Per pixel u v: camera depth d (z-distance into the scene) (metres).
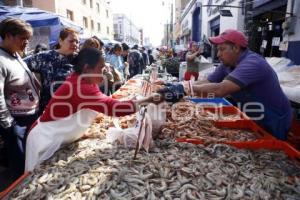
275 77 2.43
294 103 3.54
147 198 1.60
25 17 5.68
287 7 6.16
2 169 3.20
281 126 2.49
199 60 6.79
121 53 7.66
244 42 2.38
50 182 1.77
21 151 2.72
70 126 2.17
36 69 3.18
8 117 2.59
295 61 5.88
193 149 2.17
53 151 2.15
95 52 2.04
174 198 1.60
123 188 1.68
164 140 2.34
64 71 3.20
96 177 1.78
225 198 1.61
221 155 2.07
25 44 2.77
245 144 2.24
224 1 11.99
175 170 1.85
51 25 5.77
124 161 1.96
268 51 7.39
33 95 2.96
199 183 1.73
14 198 1.66
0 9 5.82
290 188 1.71
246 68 2.26
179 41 41.81
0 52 2.65
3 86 2.57
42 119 2.21
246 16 8.39
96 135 2.48
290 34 6.06
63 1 17.06
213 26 15.80
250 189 1.69
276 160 2.04
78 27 7.35
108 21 35.72
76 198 1.61
